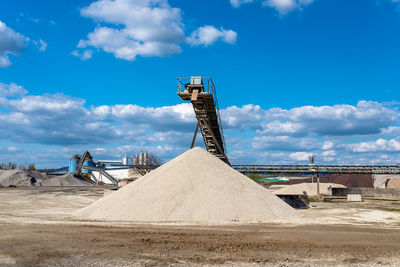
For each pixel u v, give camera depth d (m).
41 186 64.50
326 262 8.31
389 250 9.72
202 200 16.84
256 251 9.30
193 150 21.91
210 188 17.80
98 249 9.17
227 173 19.91
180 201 16.67
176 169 19.56
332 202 35.75
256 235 11.80
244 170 47.03
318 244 10.34
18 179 68.81
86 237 10.77
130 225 13.78
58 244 9.62
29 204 23.95
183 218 15.66
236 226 14.09
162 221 15.27
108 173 90.00
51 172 103.31
